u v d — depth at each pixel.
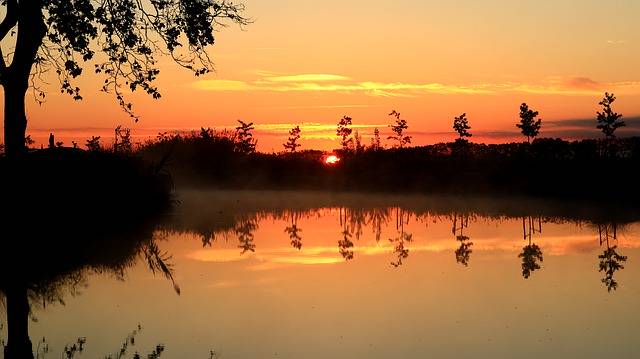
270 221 32.09
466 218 32.97
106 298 14.64
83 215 25.03
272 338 11.58
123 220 28.53
